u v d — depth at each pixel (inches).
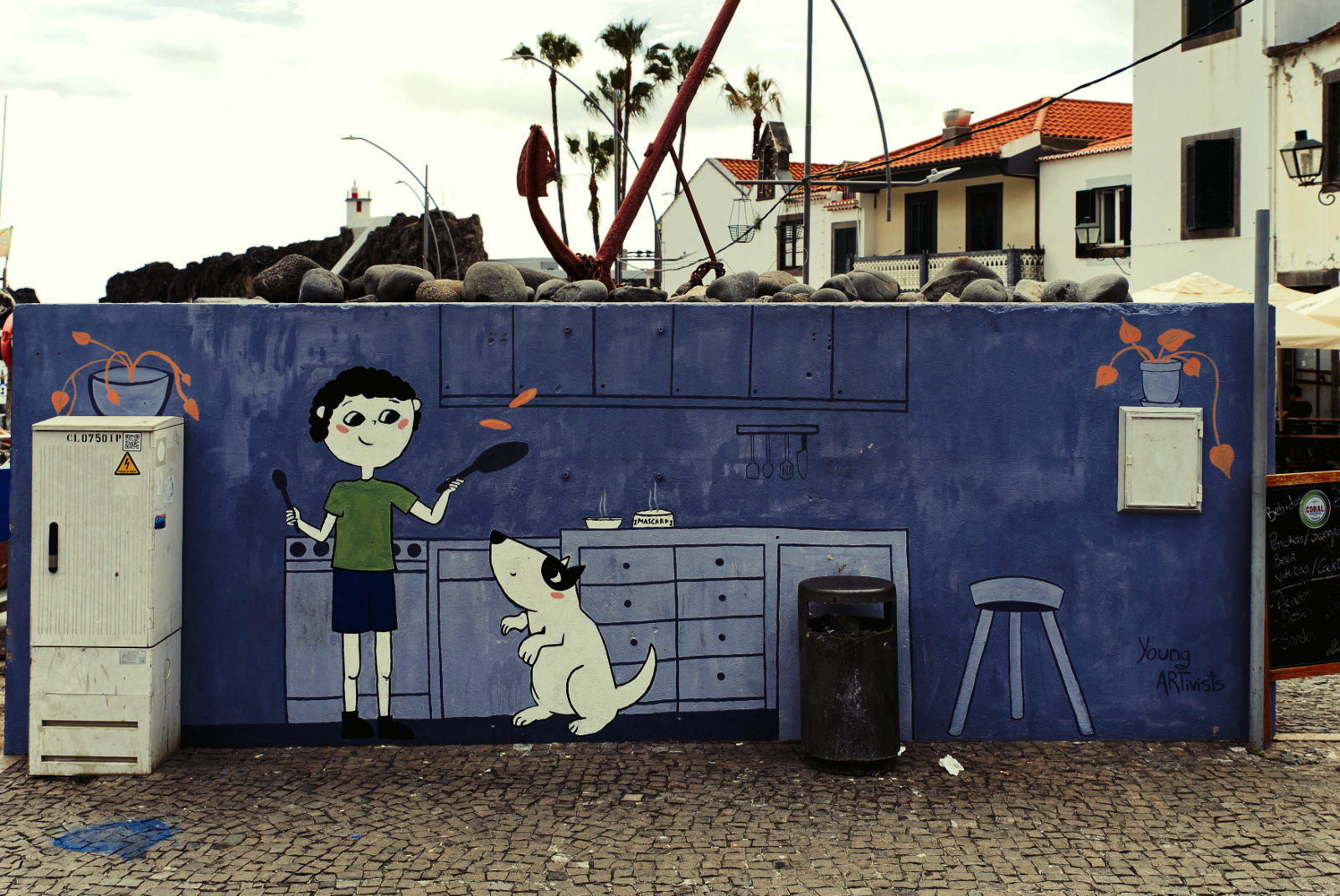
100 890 180.9
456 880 184.1
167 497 239.0
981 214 1389.0
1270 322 245.1
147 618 231.8
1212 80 822.5
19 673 245.6
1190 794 221.1
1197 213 831.7
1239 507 252.8
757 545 254.8
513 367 252.8
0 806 216.4
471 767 238.8
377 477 252.5
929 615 254.7
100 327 249.0
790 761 241.6
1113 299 269.7
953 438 253.8
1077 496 253.6
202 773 234.7
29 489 246.8
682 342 253.6
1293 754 244.5
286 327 251.0
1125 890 179.9
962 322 252.8
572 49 1849.2
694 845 197.5
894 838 200.2
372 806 215.9
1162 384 252.1
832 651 230.7
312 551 252.1
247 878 185.0
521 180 325.7
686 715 255.6
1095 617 254.5
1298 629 248.7
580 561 254.5
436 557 253.0
